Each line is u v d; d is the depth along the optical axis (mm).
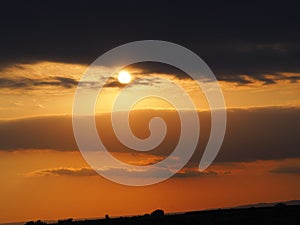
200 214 115062
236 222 107438
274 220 107562
